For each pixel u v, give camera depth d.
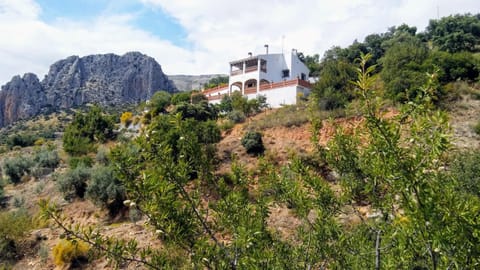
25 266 11.43
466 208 2.34
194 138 3.79
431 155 2.47
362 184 3.97
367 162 3.66
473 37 40.19
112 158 3.26
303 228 4.83
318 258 4.07
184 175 3.40
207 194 3.93
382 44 44.03
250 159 19.33
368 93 2.81
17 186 22.34
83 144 27.53
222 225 3.79
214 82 60.59
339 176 4.23
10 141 42.25
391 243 3.61
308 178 4.34
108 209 15.55
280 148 20.11
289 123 22.30
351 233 4.35
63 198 17.73
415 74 20.69
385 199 3.48
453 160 8.52
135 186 3.21
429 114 2.81
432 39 44.25
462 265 2.38
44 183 21.03
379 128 2.65
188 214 3.42
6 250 11.94
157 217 3.21
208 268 3.34
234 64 40.34
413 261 3.34
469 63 23.25
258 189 4.73
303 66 42.22
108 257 3.25
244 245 3.33
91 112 32.34
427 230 2.41
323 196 4.21
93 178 16.36
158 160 3.31
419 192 2.43
